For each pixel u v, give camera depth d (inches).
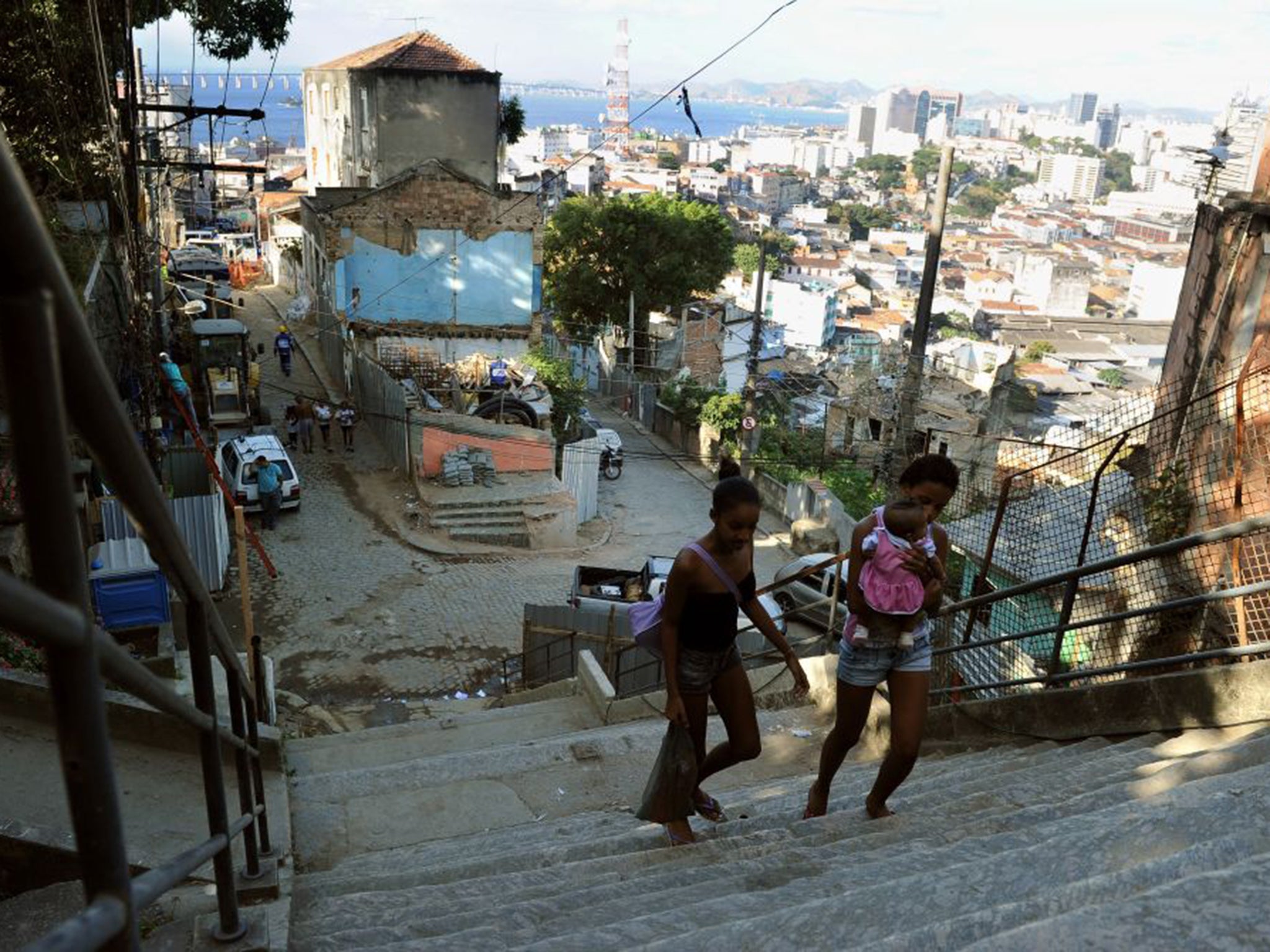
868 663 184.2
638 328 2041.1
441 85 1529.3
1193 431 414.0
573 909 157.8
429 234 1342.3
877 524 178.9
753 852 179.2
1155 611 234.8
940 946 94.9
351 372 1266.0
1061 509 429.7
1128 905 84.0
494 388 1183.6
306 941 149.2
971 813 186.2
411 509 969.5
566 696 479.8
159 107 855.1
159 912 162.9
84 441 47.7
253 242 2406.5
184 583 82.9
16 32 777.6
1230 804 119.1
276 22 1102.4
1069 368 3294.8
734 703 184.9
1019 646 366.6
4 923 171.9
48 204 837.2
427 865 228.1
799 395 1953.7
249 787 143.1
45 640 37.5
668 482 1288.1
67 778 43.8
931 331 4325.8
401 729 379.9
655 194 2066.9
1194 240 570.3
